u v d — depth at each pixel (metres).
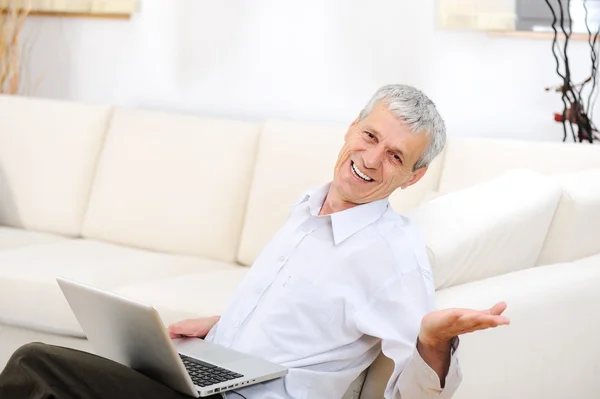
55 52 4.73
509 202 2.49
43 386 1.74
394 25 4.04
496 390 2.27
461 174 3.39
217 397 1.91
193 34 4.42
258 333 2.11
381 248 2.07
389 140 2.08
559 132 3.83
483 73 3.91
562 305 2.41
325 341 2.09
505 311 2.25
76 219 4.04
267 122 3.76
